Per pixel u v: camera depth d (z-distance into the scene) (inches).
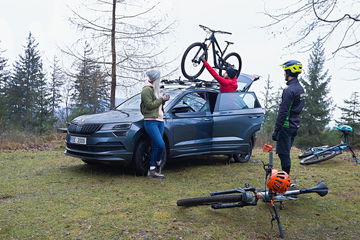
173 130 245.1
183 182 225.3
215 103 279.3
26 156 320.5
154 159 226.2
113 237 134.7
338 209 177.3
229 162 297.4
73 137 236.8
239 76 360.5
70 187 207.0
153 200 182.7
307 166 299.6
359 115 1035.3
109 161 223.0
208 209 170.4
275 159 327.9
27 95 1736.0
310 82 1309.1
